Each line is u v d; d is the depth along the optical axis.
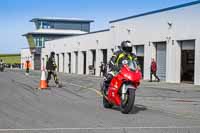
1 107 14.09
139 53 42.31
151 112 13.55
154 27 38.53
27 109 13.56
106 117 11.90
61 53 71.69
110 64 13.70
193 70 33.34
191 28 33.03
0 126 9.96
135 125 10.38
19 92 20.83
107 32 50.84
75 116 11.98
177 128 9.87
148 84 32.34
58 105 15.02
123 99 12.81
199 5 32.06
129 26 43.91
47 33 93.62
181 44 34.97
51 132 9.19
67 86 26.78
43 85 23.62
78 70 61.91
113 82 13.30
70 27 97.56
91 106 14.92
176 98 20.02
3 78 37.00
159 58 38.41
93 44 55.94
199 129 9.84
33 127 9.85
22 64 102.19
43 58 85.25
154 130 9.60
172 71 35.59
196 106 16.05
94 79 39.78
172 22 35.56
